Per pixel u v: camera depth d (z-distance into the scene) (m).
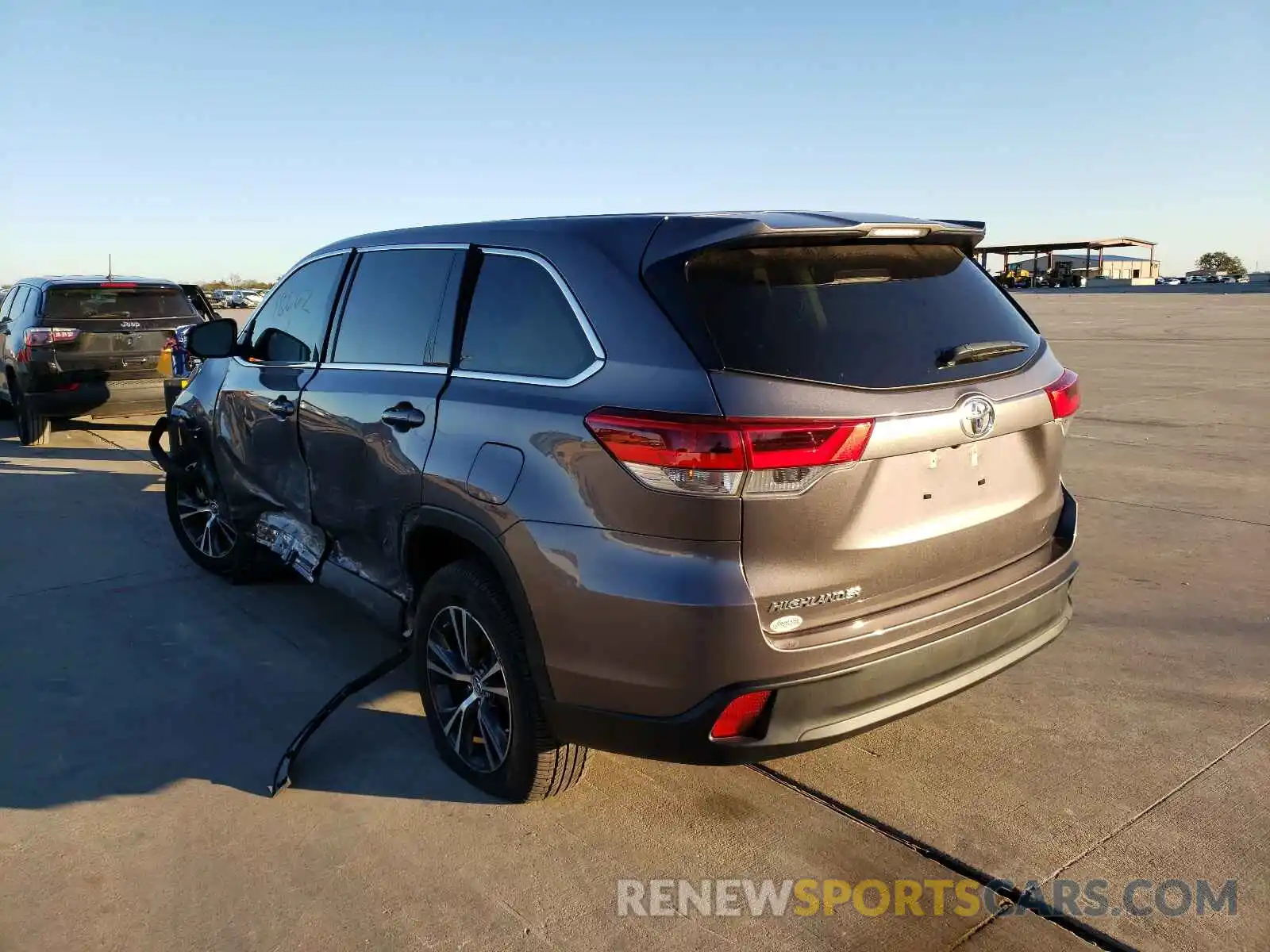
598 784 3.38
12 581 5.70
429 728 3.73
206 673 4.36
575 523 2.70
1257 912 2.66
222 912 2.73
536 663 2.86
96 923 2.69
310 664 4.45
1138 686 4.05
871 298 2.81
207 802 3.30
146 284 10.35
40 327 9.72
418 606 3.43
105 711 3.98
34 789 3.39
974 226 3.11
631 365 2.65
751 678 2.52
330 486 3.99
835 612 2.63
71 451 10.01
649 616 2.55
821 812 3.19
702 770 3.46
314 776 3.47
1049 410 3.06
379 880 2.87
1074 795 3.25
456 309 3.40
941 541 2.79
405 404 3.43
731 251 2.68
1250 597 5.04
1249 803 3.18
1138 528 6.36
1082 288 71.06
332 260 4.32
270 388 4.47
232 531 5.46
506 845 3.04
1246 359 16.73
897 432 2.59
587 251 2.90
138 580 5.70
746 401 2.46
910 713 2.78
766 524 2.48
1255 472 7.93
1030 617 3.10
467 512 3.05
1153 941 2.56
